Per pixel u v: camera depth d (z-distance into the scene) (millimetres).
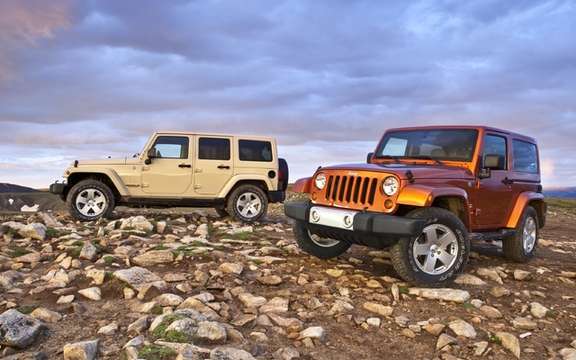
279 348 3896
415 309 5059
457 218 5891
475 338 4406
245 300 4918
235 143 12102
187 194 11781
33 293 4949
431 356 4020
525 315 5207
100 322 4184
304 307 4918
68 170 11289
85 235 8391
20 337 3639
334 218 5922
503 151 7562
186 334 3764
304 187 6590
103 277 5250
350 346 4098
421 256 5859
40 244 7355
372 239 5734
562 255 9461
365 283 5848
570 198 34781
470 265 7461
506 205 7562
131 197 11484
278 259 6664
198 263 6254
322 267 6559
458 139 7117
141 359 3314
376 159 7898
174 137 11805
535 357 4156
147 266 6098
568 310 5461
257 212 12094
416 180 5816
